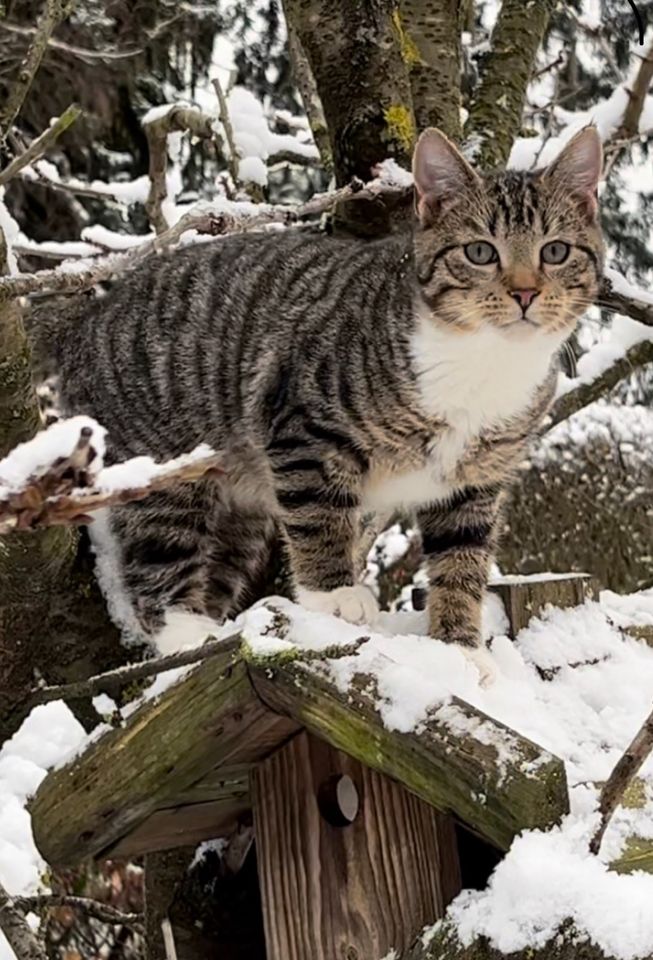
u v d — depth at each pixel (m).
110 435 1.14
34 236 2.12
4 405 0.82
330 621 0.77
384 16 1.12
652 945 0.64
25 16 1.97
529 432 1.03
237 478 1.11
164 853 0.98
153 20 2.06
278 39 2.06
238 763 0.81
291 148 1.31
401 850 0.78
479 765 0.69
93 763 0.79
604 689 0.86
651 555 1.70
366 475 1.03
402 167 1.11
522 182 1.04
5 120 0.84
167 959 0.91
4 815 0.87
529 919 0.67
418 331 1.01
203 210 0.93
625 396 2.10
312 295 1.07
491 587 0.95
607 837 0.69
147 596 1.08
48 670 1.01
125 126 2.13
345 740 0.73
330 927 0.79
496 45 1.22
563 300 1.02
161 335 1.13
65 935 1.57
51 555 0.92
